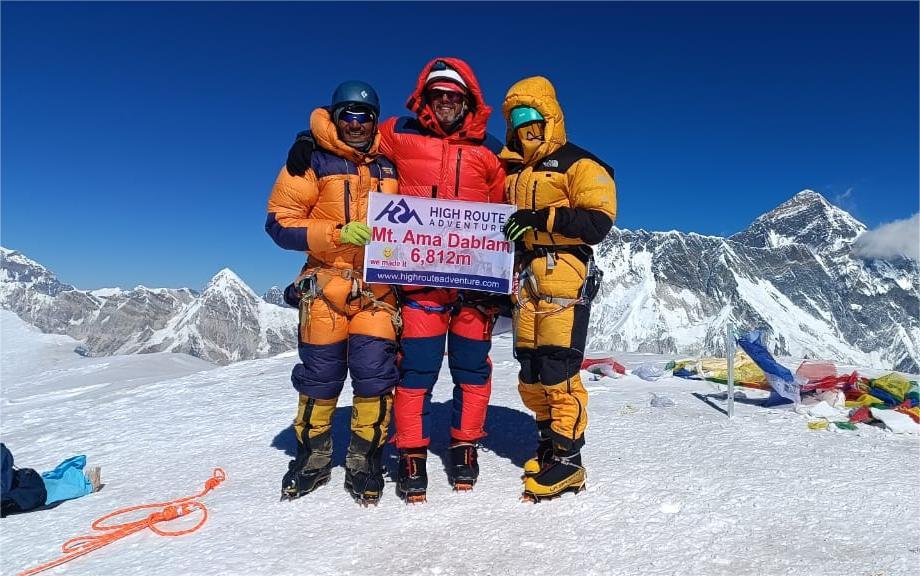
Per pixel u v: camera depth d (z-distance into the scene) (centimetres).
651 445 443
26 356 2964
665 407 564
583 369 776
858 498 335
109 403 850
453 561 286
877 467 383
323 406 377
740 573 265
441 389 695
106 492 417
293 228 358
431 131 378
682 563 275
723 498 342
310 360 371
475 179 374
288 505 361
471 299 379
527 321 371
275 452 481
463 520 331
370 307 364
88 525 356
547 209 341
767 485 357
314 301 366
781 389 548
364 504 355
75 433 652
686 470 387
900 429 461
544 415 393
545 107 352
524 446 460
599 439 464
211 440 541
